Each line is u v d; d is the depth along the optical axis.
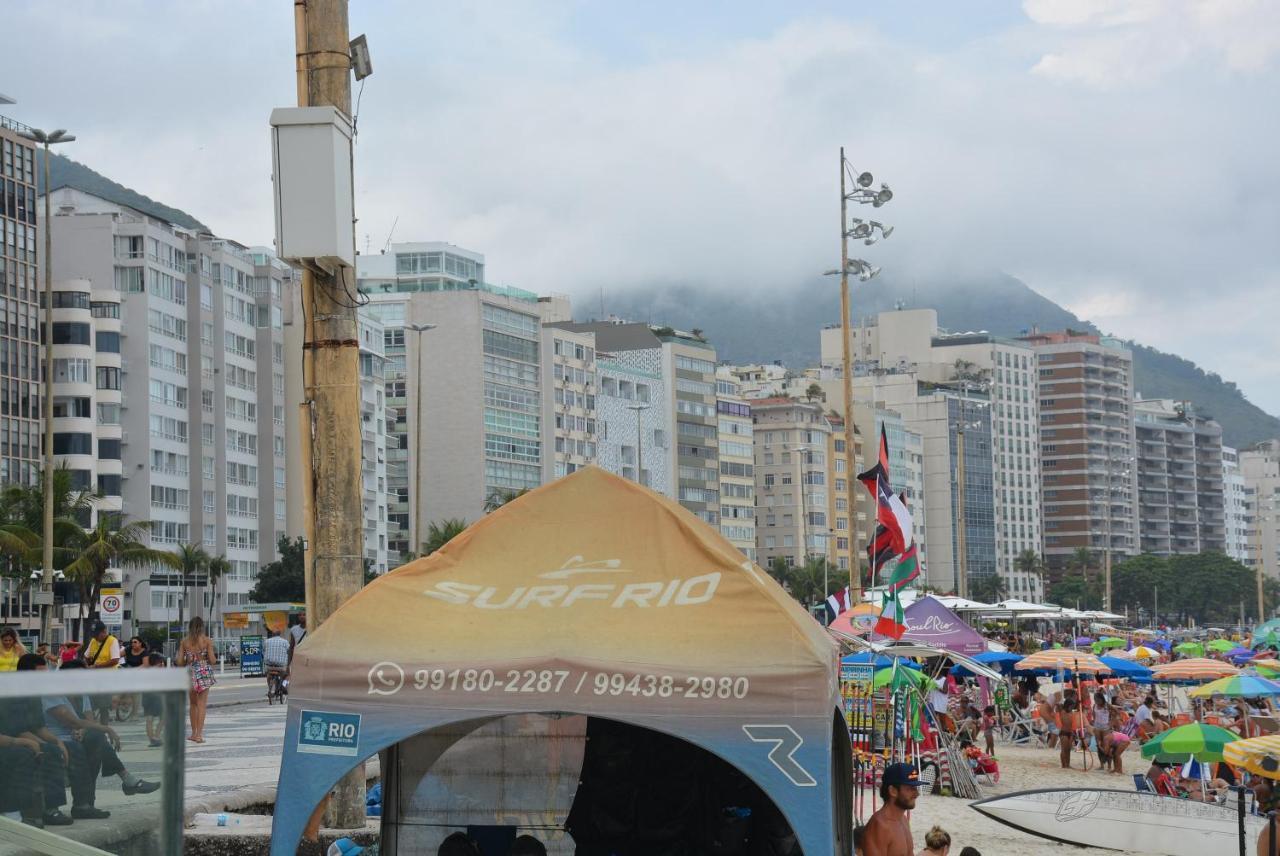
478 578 8.67
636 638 8.09
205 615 125.56
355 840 11.83
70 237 120.69
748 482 196.50
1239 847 17.17
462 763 9.41
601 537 8.77
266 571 121.06
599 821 9.28
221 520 128.25
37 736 4.24
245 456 132.62
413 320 158.00
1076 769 35.22
